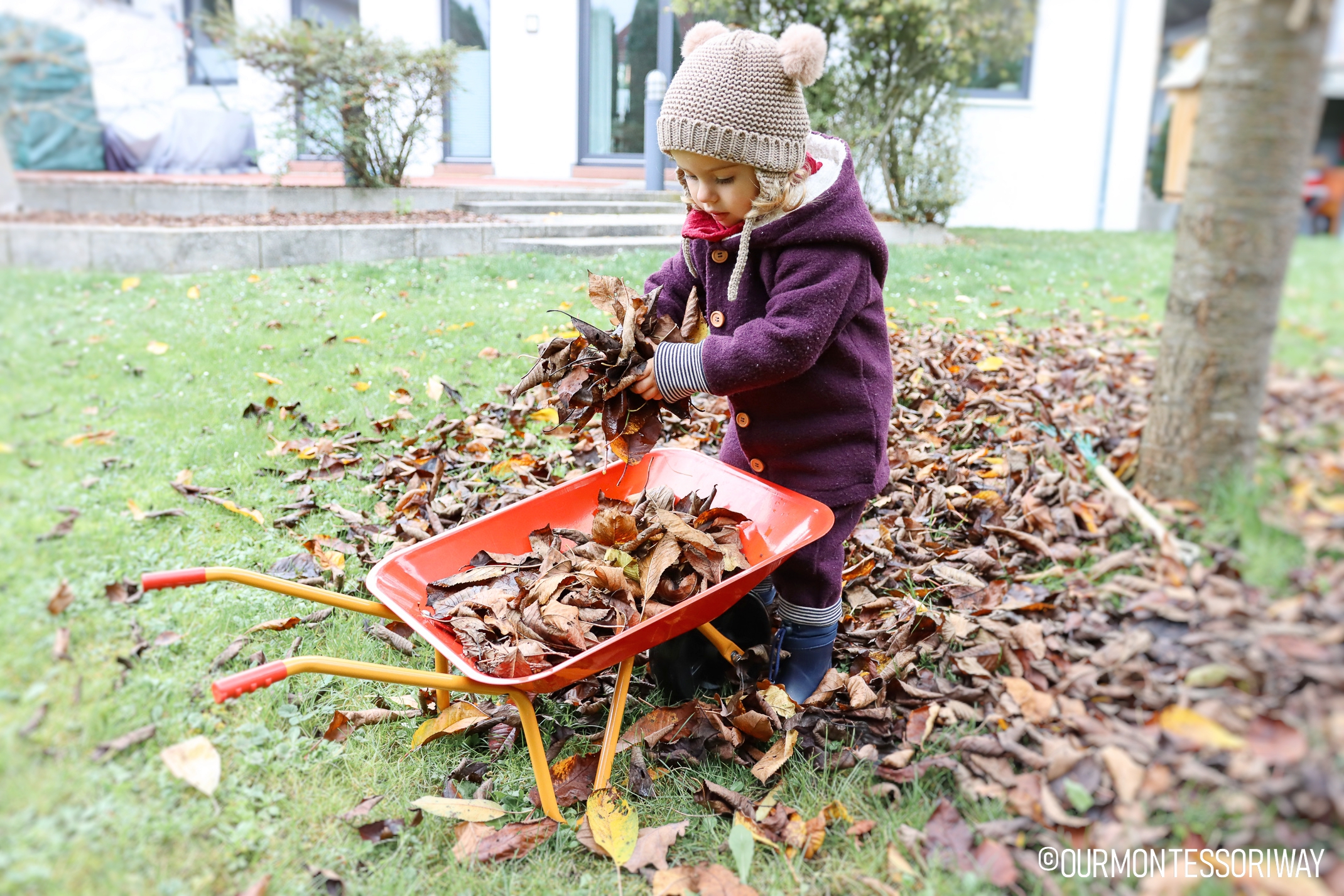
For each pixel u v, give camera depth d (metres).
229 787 1.94
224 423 3.65
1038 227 9.30
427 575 2.15
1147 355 4.31
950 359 4.55
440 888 1.79
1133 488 2.61
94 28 7.19
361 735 2.17
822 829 1.88
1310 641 1.77
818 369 2.28
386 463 3.48
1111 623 2.25
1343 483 2.03
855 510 2.38
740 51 1.99
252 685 1.62
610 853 1.84
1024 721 2.08
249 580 1.87
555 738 2.22
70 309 4.00
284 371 4.24
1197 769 1.74
